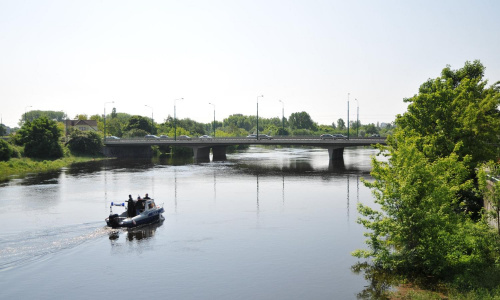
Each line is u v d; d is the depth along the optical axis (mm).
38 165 87625
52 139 103500
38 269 25547
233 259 27406
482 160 33031
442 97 34656
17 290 22547
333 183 62969
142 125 177000
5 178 69125
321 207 44156
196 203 46594
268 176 72062
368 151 169500
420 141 32688
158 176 72250
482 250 23828
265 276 24469
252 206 44781
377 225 24125
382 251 24734
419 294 20297
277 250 29281
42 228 34375
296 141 104062
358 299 20906
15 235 32312
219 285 23250
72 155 110625
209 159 115188
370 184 25188
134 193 53219
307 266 26031
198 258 27641
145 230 34531
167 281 23828
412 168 23438
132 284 23391
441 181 24031
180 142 116062
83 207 43344
